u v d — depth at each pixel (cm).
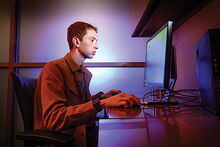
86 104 82
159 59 110
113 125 57
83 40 130
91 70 215
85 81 142
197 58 98
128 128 52
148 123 59
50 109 84
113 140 41
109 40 219
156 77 114
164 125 55
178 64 158
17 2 216
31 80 116
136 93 215
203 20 114
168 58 95
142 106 104
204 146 35
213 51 72
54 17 218
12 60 204
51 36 216
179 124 56
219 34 73
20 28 216
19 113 207
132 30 219
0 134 206
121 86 216
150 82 129
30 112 100
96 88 215
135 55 218
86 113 79
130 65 211
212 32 73
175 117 69
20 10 218
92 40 133
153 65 125
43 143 75
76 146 102
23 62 211
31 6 218
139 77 216
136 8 219
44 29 217
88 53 133
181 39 151
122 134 46
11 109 200
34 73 211
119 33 219
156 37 121
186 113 77
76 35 129
